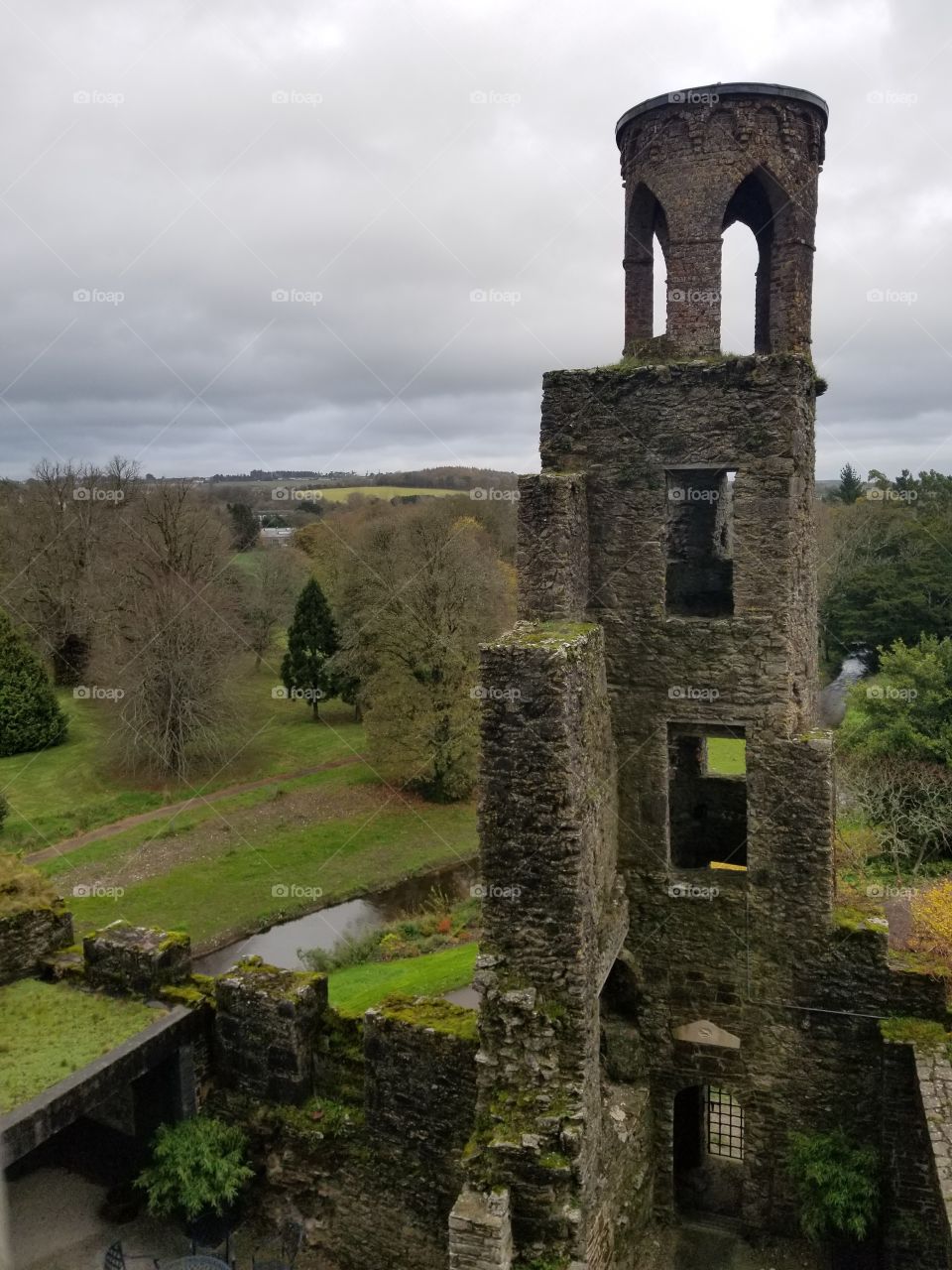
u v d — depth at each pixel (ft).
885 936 41.19
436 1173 41.29
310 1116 44.50
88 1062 42.83
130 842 105.91
